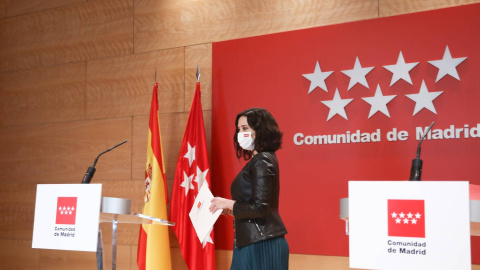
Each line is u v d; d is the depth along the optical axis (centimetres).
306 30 411
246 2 440
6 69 544
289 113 411
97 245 239
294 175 404
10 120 537
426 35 370
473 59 355
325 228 390
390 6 386
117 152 480
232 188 304
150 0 482
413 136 369
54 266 502
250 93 426
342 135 390
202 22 457
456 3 365
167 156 459
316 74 403
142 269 415
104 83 495
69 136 506
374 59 385
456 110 358
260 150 303
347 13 401
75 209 226
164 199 420
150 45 478
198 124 422
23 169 525
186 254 410
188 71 458
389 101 378
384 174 375
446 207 149
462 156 354
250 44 430
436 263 148
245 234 288
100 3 506
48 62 525
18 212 522
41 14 534
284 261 289
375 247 157
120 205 225
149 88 474
